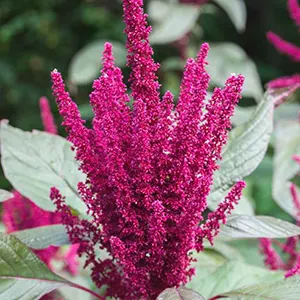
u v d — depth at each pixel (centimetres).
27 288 62
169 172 61
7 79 296
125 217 62
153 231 60
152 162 61
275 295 60
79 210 72
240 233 64
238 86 60
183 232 62
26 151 75
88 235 65
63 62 313
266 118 72
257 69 303
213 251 86
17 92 296
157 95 62
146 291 64
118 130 62
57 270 90
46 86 309
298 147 115
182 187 62
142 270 63
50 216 81
